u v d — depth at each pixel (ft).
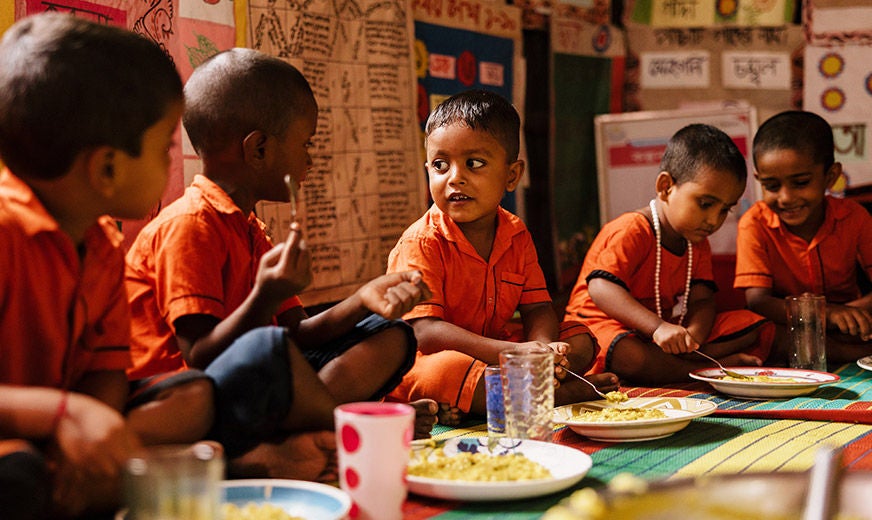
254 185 7.72
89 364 5.93
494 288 9.53
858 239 12.67
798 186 11.96
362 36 12.44
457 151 9.05
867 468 6.19
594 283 10.85
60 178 5.36
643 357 10.34
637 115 16.47
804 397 9.25
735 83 16.90
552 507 5.56
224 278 7.39
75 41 5.30
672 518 3.87
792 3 16.76
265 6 10.99
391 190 12.90
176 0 9.86
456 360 8.27
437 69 13.93
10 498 4.30
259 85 7.54
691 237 11.07
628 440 7.35
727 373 9.81
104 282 5.89
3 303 5.24
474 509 5.55
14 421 4.63
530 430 6.80
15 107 5.21
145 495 3.79
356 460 4.97
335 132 12.04
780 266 12.59
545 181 16.16
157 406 5.65
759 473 4.21
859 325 11.23
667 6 16.99
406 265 9.20
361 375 7.07
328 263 11.93
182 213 7.20
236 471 6.06
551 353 6.98
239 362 5.96
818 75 16.63
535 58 16.10
